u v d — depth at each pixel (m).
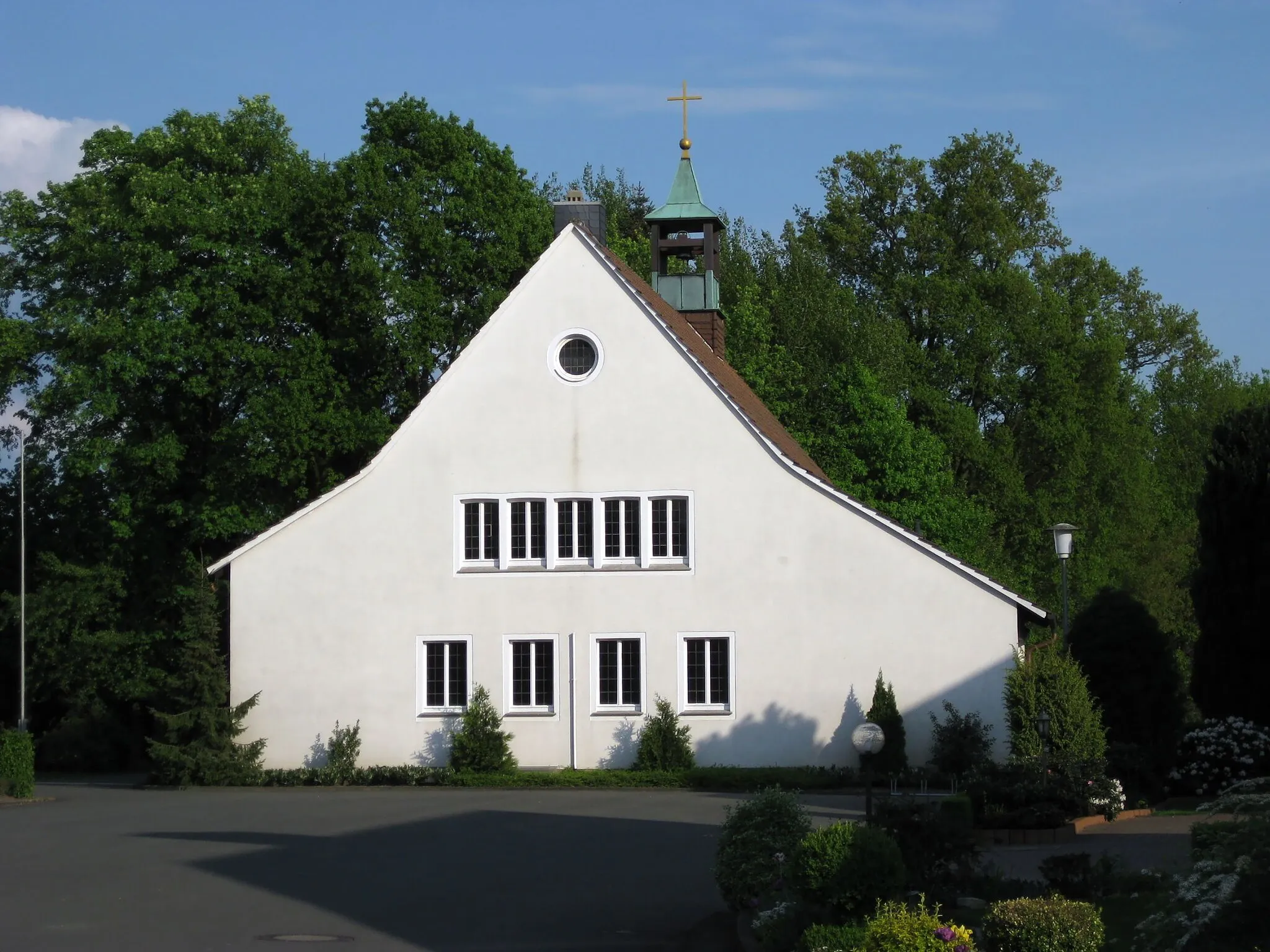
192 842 22.53
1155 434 77.31
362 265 42.28
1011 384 62.06
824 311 60.06
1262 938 9.68
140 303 44.12
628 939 14.59
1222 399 72.88
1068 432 60.78
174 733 34.56
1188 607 59.22
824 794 31.03
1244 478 29.80
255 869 19.47
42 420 50.25
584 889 17.77
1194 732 28.67
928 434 54.94
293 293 43.81
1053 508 61.31
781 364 57.38
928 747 32.97
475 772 33.38
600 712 34.22
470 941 14.38
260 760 34.94
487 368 35.53
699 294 46.59
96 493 48.59
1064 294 67.81
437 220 44.56
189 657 34.53
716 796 30.42
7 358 47.09
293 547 35.50
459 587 34.94
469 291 46.34
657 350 35.09
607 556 34.88
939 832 15.41
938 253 65.81
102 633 46.09
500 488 35.19
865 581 33.72
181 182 45.16
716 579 34.31
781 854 15.31
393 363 45.50
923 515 52.53
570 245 35.56
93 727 46.25
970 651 33.09
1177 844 21.02
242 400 47.59
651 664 34.31
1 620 48.91
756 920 14.04
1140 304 71.12
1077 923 10.66
